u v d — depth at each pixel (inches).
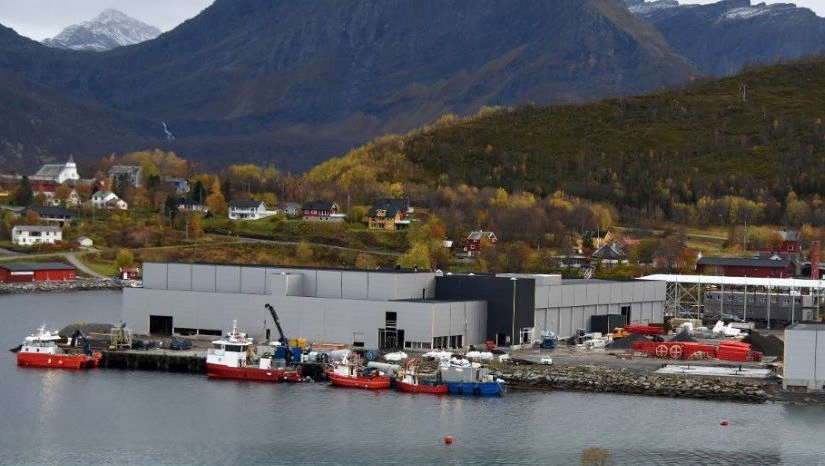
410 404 6943.9
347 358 7642.7
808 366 7130.9
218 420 6579.7
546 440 6186.0
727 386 7140.8
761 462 5841.5
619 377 7342.5
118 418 6614.2
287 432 6328.7
